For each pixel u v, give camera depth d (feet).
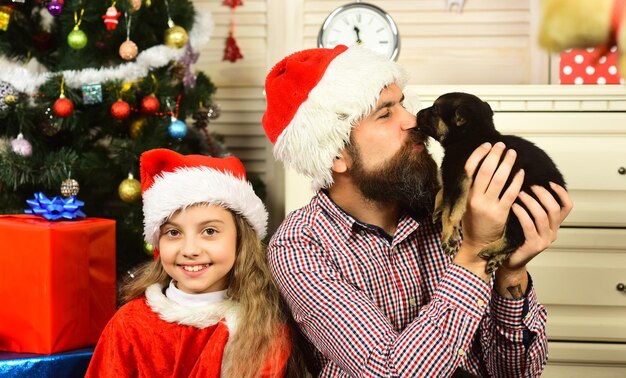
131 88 7.25
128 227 7.39
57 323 5.41
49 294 5.36
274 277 4.67
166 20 7.66
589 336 6.72
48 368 5.37
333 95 4.50
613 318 6.71
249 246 5.08
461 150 4.13
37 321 5.41
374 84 4.48
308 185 6.75
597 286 6.68
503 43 8.46
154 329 4.74
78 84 7.06
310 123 4.56
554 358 6.78
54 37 7.64
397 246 4.67
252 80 8.96
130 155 7.14
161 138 7.38
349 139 4.53
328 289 4.32
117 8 7.06
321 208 4.75
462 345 3.94
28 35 7.59
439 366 3.91
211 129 9.05
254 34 8.91
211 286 4.95
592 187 6.63
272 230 9.04
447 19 8.50
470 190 4.01
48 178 7.03
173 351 4.72
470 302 3.96
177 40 7.36
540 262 6.72
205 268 4.81
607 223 6.64
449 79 8.55
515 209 3.93
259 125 9.01
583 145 6.61
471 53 8.50
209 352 4.64
